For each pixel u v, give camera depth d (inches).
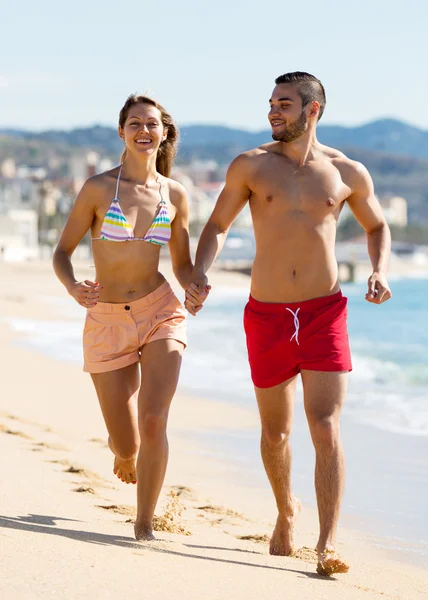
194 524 405.1
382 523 446.0
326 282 345.7
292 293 345.1
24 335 1609.3
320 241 346.6
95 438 626.8
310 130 350.6
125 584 260.2
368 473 562.3
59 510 378.6
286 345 342.0
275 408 350.3
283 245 346.9
